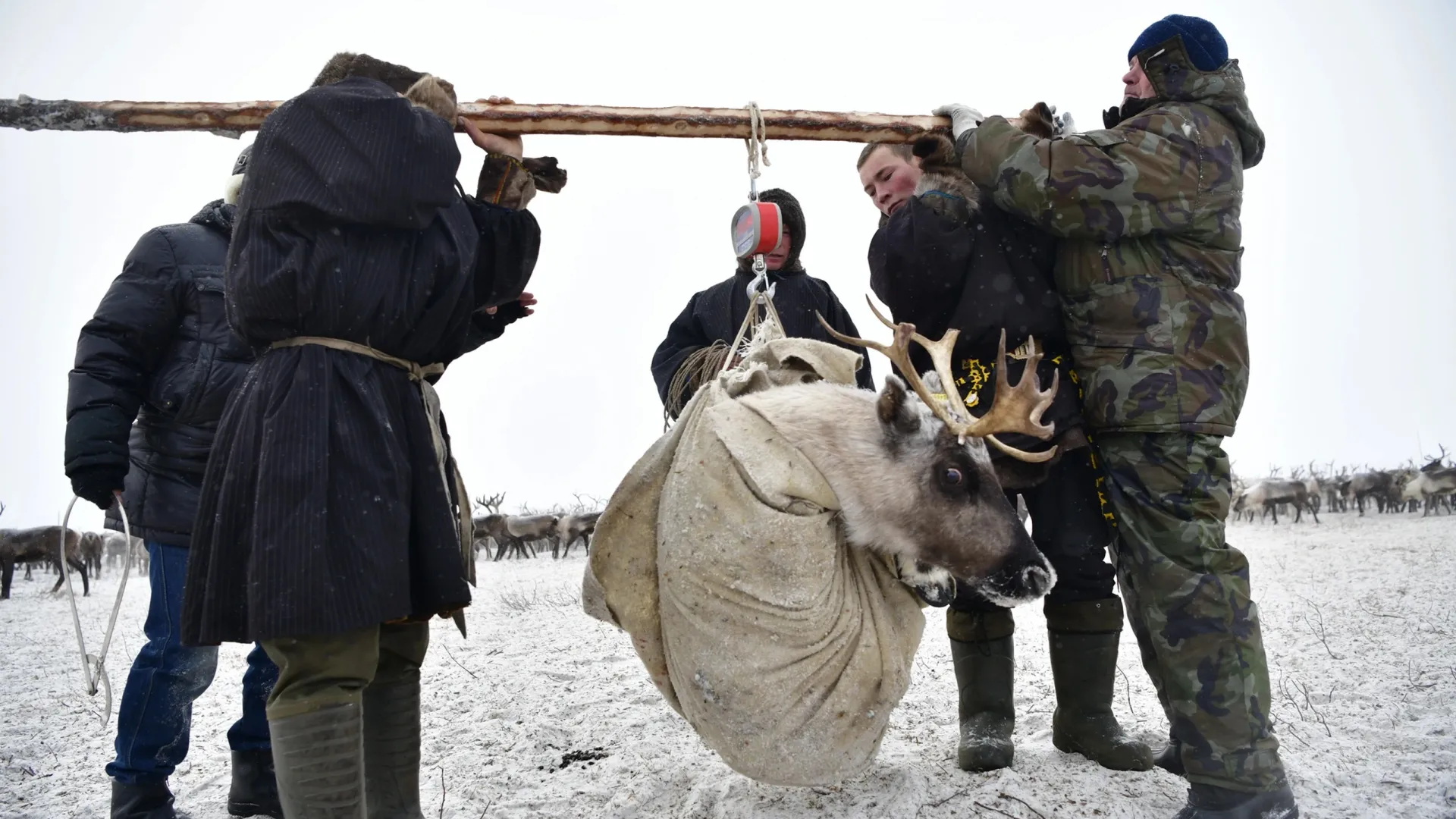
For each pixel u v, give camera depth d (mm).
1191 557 3166
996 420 2965
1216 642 3094
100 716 5809
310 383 2623
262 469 2533
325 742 2508
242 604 2566
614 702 5195
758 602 2865
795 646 2891
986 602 3779
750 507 2871
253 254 2637
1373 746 3814
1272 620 6895
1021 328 3576
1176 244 3299
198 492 3623
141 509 3609
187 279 3639
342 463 2604
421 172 2707
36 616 13000
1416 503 23750
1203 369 3232
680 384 4445
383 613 2568
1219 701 3057
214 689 6266
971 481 3100
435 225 2936
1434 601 7230
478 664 6621
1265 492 23656
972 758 3713
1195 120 3273
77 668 7871
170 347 3670
